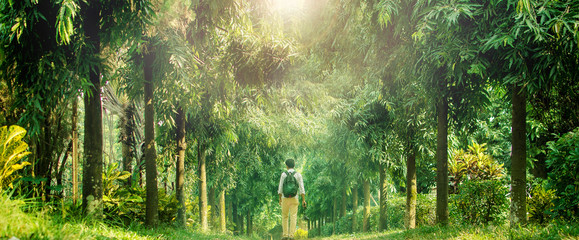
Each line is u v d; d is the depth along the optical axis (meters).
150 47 6.99
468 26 5.75
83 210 5.75
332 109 13.51
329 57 8.55
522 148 5.91
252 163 15.62
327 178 21.05
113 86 9.84
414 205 11.02
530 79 5.34
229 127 11.60
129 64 7.88
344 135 14.64
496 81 6.34
